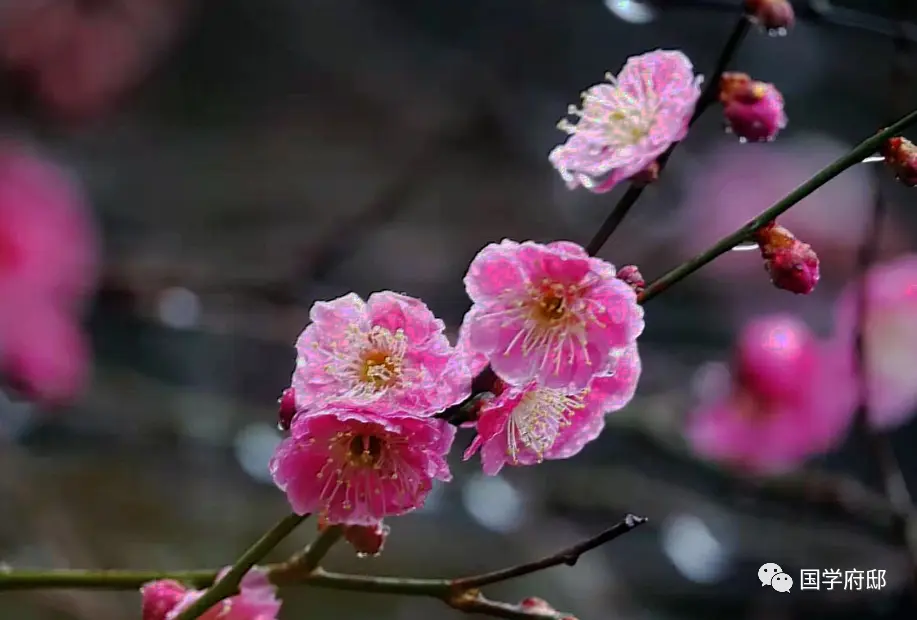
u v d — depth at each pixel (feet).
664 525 5.72
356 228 6.65
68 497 5.17
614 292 3.09
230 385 6.31
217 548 5.09
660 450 5.93
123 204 7.15
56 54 7.07
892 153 3.13
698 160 7.17
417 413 3.08
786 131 7.34
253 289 6.29
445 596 3.20
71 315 4.41
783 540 5.57
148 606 3.17
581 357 3.09
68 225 4.25
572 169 3.18
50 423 5.55
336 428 3.09
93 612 4.60
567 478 5.87
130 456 5.57
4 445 5.35
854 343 3.62
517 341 3.09
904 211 6.46
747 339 4.27
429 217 7.25
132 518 5.14
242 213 7.27
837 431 4.18
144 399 5.86
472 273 3.10
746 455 4.27
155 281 6.24
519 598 5.07
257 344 6.46
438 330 3.10
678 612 5.47
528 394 3.11
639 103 3.18
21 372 4.36
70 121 7.27
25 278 4.17
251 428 5.95
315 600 4.79
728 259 6.79
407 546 5.22
